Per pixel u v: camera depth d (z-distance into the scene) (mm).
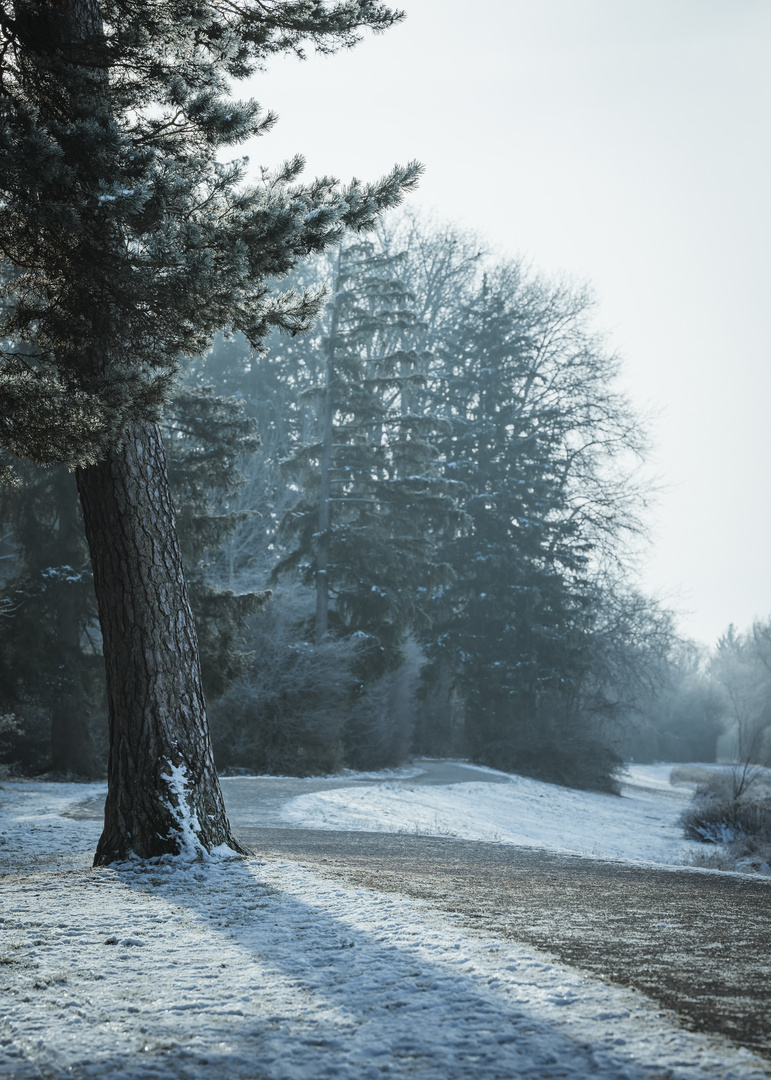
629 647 41062
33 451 7695
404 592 31203
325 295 8773
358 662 29875
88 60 7992
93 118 7254
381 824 15422
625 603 40938
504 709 39031
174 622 8445
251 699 27203
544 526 40875
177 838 7867
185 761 8203
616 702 41594
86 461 7910
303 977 4090
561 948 4605
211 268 7578
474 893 6738
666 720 79375
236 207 8117
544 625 39844
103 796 19078
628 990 3742
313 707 28141
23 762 26094
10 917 5508
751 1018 3383
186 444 24562
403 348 45156
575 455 42000
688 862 16375
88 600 23578
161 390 8109
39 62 7746
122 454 8469
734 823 20969
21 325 8820
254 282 8117
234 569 35625
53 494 23734
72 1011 3658
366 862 8961
